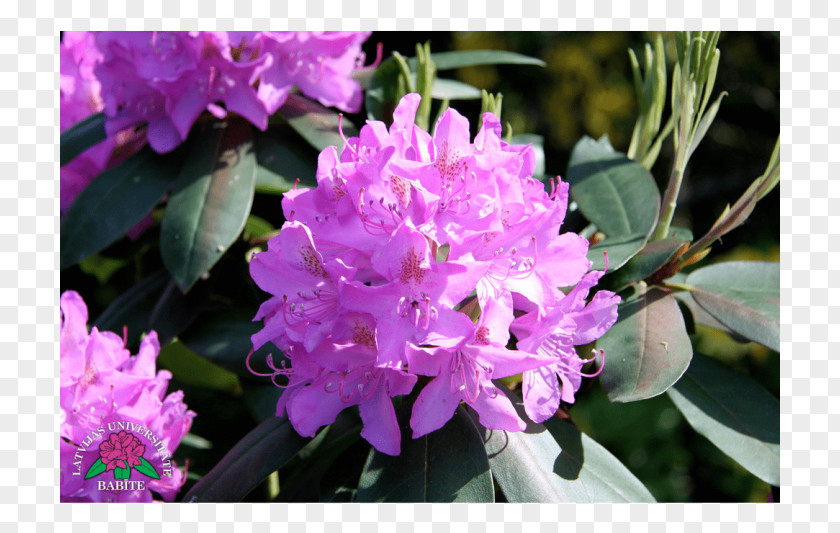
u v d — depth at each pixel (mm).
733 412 637
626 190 665
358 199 545
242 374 690
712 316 644
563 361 580
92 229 686
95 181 701
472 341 538
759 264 666
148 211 691
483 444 569
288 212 562
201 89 688
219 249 664
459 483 560
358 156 557
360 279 549
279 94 688
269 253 561
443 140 548
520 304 563
